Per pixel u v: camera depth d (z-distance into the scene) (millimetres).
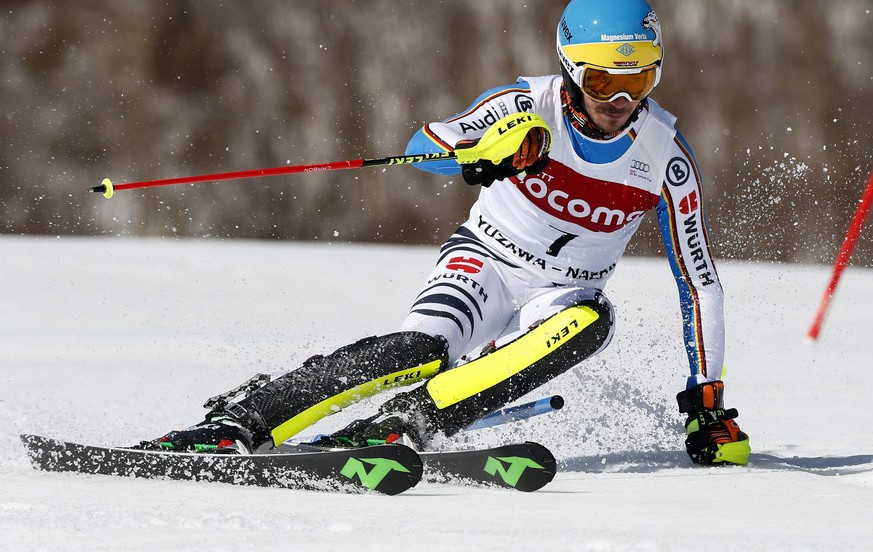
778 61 75938
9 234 78125
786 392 21562
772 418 18234
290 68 79438
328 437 13281
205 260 43688
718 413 13820
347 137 78562
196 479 11570
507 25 77500
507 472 11367
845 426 17344
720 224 73188
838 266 11297
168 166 79125
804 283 43750
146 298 35281
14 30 79812
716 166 75250
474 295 14180
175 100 79812
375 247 55250
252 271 41531
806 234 67312
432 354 12992
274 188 78562
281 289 37969
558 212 14180
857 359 26891
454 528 9078
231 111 79438
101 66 79938
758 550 8164
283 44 79812
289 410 12156
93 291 36188
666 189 14180
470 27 77938
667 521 9555
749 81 75938
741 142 75250
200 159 79125
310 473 11109
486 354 12938
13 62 79500
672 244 14398
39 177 78750
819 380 23328
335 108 78750
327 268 43031
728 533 8930
